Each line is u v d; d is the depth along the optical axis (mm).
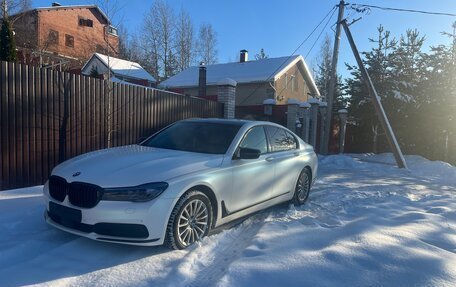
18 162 6512
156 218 3641
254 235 4562
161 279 3291
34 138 6754
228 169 4523
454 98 19234
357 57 14336
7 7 19625
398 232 4414
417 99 20953
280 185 5625
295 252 3809
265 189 5242
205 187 4211
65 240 4117
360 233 4352
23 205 5281
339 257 3633
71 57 31562
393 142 13859
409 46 22953
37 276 3244
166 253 3830
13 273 3285
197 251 3877
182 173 3969
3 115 6234
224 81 12586
